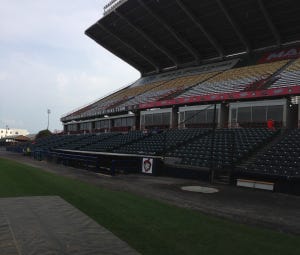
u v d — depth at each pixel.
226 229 7.48
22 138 86.31
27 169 21.14
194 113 31.11
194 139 24.64
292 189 13.83
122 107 40.75
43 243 6.16
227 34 37.50
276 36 34.56
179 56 45.81
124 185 15.38
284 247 6.31
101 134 40.56
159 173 20.69
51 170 22.72
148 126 36.84
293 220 8.81
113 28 44.06
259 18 33.28
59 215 8.27
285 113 24.02
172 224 7.73
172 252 5.84
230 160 18.47
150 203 10.38
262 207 10.58
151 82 48.41
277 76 27.81
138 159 22.20
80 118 52.91
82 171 22.70
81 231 6.96
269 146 19.28
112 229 7.16
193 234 6.97
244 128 23.86
